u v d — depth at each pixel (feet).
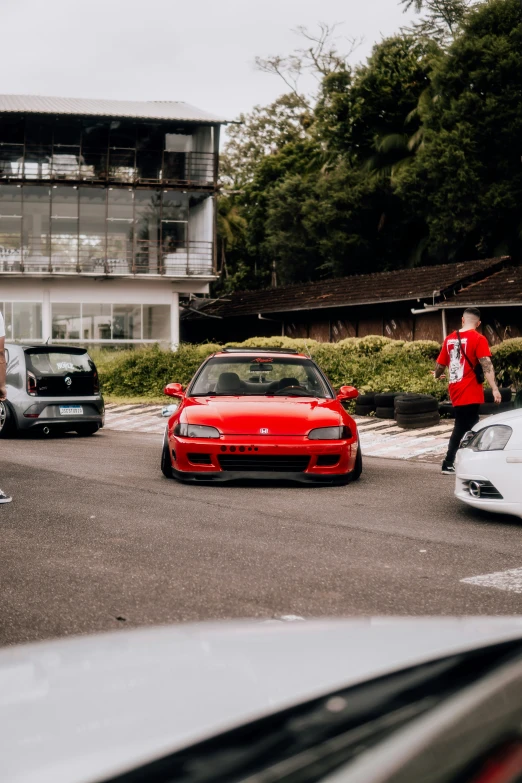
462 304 84.17
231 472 28.63
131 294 114.42
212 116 114.83
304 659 4.04
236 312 122.11
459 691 3.56
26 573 17.33
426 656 4.00
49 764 2.94
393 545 20.08
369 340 69.26
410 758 3.07
